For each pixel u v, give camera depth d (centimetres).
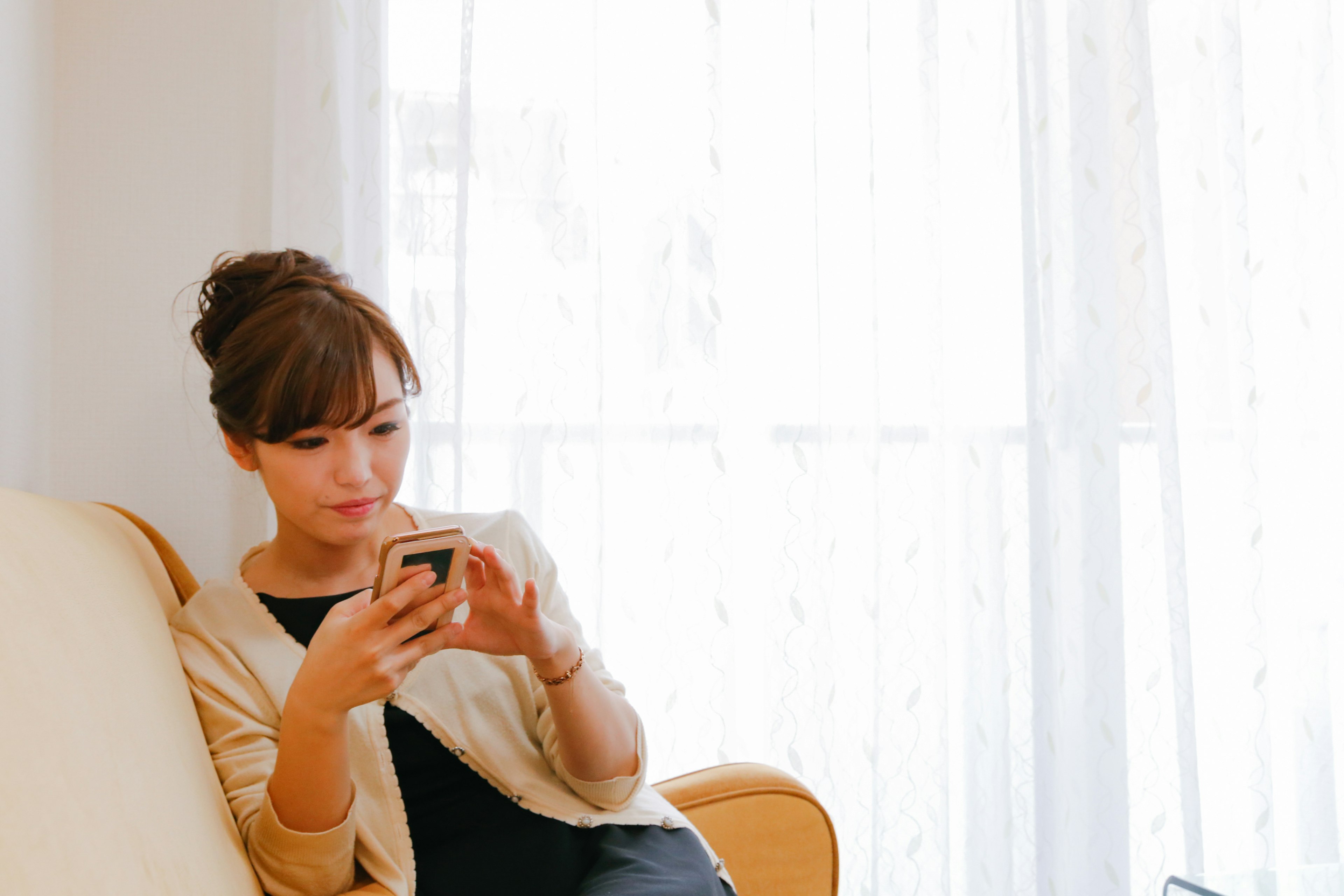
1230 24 191
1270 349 201
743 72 177
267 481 94
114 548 90
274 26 148
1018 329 184
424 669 101
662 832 101
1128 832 179
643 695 167
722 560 165
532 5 163
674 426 166
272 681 95
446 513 116
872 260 174
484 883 93
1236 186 189
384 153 153
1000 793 178
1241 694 192
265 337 88
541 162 162
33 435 129
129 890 54
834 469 178
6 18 116
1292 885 152
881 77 180
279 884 82
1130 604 188
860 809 176
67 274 139
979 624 181
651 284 168
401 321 158
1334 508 200
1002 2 185
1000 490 182
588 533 162
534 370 161
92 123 140
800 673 169
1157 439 183
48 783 52
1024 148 179
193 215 144
